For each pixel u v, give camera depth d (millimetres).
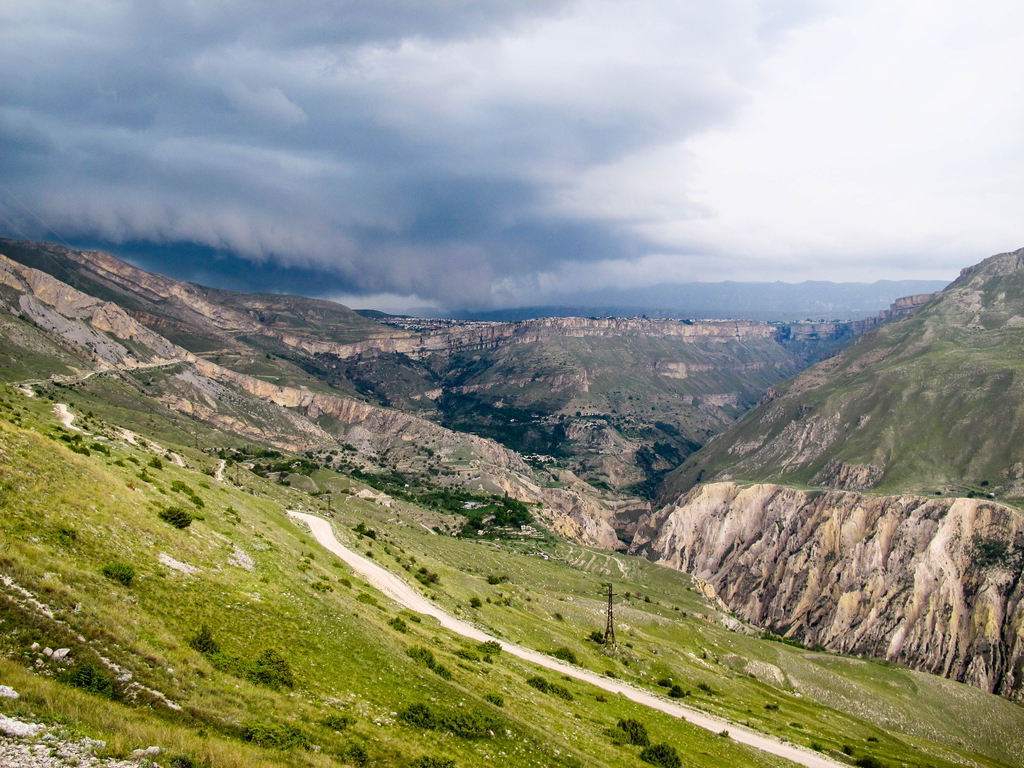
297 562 73875
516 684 65625
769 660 181375
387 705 43344
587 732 59125
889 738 140000
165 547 51656
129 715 28359
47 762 22828
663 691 105625
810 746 97000
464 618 96875
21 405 127125
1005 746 169500
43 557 38375
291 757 31109
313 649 46656
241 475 174750
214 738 29641
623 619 175125
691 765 62125
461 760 39219
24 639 30109
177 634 39094
